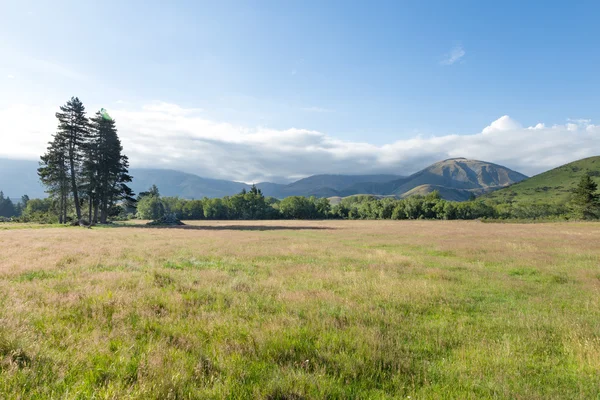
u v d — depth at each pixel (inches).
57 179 2121.1
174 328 241.8
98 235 1326.3
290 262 666.8
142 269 530.3
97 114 2294.5
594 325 283.3
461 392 166.4
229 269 562.9
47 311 266.4
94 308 282.5
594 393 171.2
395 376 181.9
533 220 3412.9
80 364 174.4
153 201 4815.5
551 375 193.5
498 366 199.6
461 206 4685.0
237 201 5196.9
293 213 5300.2
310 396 155.3
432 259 758.5
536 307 356.2
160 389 149.2
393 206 4990.2
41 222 2534.5
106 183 2319.1
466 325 287.4
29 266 504.1
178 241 1127.0
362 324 266.4
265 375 174.2
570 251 887.1
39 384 153.0
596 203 3646.7
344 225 2822.3
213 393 151.4
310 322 269.3
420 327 276.2
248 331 237.5
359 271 572.4
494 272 593.9
